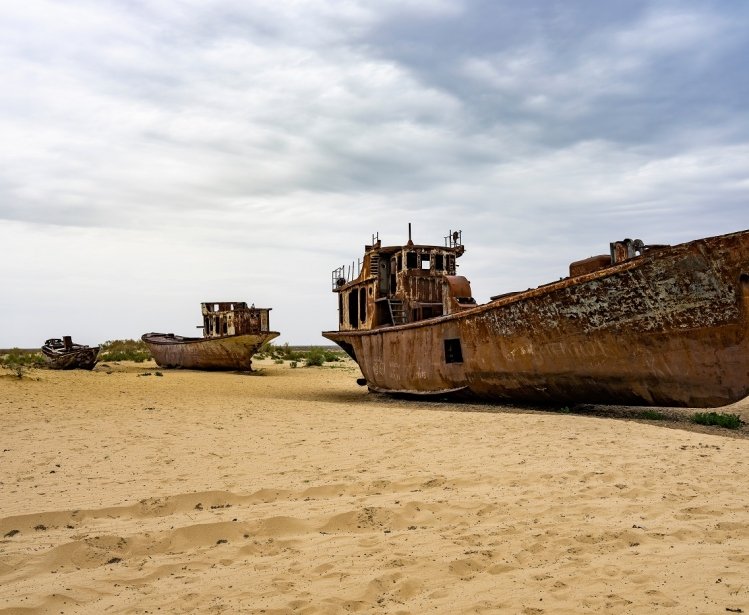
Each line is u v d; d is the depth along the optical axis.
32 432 9.61
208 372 28.81
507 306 12.68
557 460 7.36
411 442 8.87
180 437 9.45
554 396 12.55
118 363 35.69
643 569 3.98
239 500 5.95
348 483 6.45
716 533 4.68
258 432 10.03
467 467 7.10
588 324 11.27
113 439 9.18
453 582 3.94
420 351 15.59
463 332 14.02
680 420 11.14
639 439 8.73
